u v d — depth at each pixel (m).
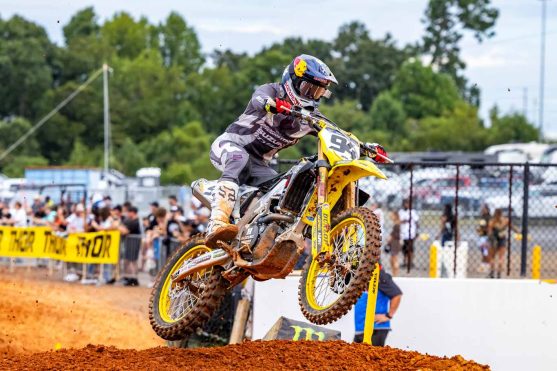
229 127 9.88
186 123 101.50
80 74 110.44
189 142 91.50
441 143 93.44
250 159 9.78
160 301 10.62
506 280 14.14
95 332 17.20
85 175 44.91
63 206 29.42
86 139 100.31
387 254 24.77
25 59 102.56
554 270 21.98
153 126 102.56
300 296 9.62
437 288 14.20
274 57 105.12
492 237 21.36
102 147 98.25
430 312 14.21
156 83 106.19
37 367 9.07
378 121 95.19
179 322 10.10
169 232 24.05
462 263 19.80
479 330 14.12
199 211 24.22
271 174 9.73
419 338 14.21
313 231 8.72
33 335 16.16
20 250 26.28
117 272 24.19
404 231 22.23
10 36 107.44
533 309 14.02
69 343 15.92
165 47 137.75
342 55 120.75
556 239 23.55
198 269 9.88
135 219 24.47
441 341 14.17
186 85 110.44
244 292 15.38
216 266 9.84
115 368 8.91
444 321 14.18
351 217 9.00
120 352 9.79
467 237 24.77
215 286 9.84
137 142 102.38
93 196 30.25
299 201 9.03
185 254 10.64
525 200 17.66
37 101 102.25
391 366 9.15
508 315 14.06
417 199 23.08
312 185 8.96
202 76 111.56
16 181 44.75
